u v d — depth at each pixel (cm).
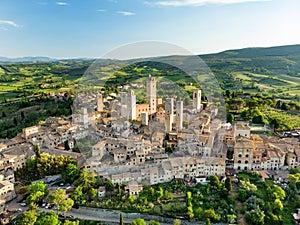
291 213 8450
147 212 8544
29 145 12794
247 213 8088
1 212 8712
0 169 10525
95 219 8556
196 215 8331
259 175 10250
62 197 8650
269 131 15238
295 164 10869
